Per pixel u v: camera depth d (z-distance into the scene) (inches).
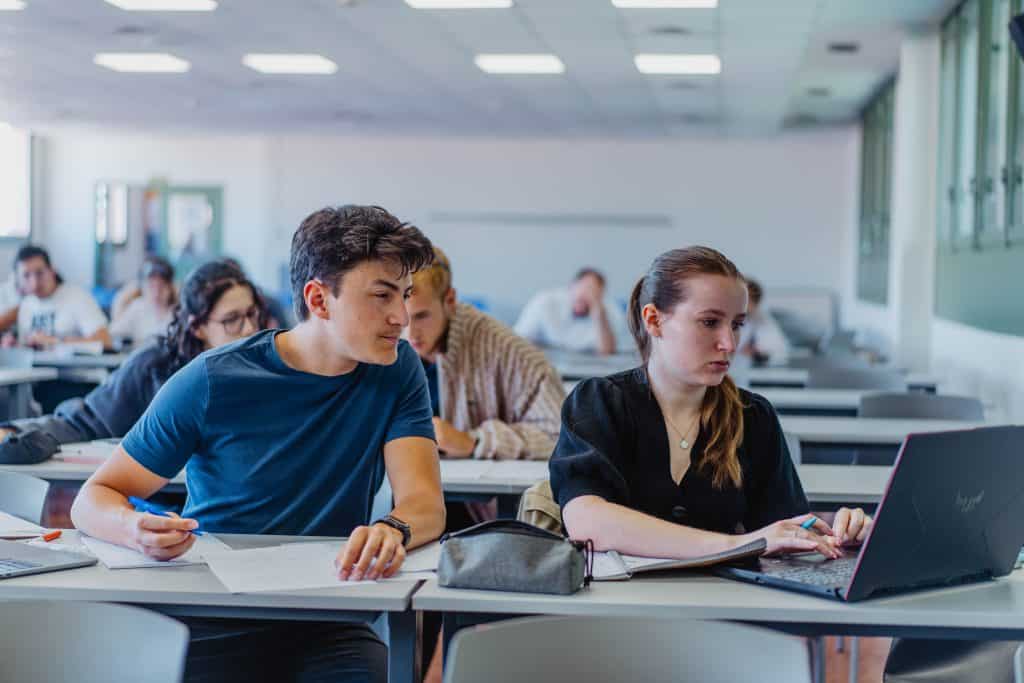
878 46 328.8
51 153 568.1
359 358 88.7
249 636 85.8
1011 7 233.6
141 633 64.4
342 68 360.2
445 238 548.4
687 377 88.6
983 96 254.1
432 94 408.8
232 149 563.2
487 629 63.0
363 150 549.3
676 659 63.8
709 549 82.0
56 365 290.5
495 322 137.5
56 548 87.4
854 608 73.2
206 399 91.0
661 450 90.3
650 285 90.7
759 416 93.4
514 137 529.3
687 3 268.5
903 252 320.5
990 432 75.2
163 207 567.2
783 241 528.4
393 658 77.0
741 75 360.8
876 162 417.1
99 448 142.0
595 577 79.7
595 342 353.7
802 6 269.9
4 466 131.9
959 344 279.4
